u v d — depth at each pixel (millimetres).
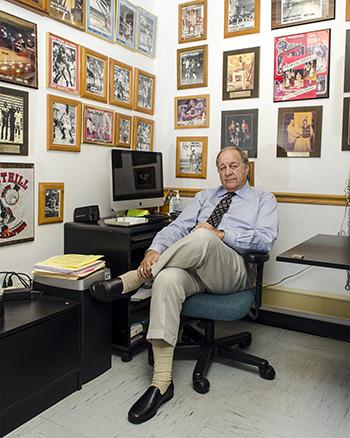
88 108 2332
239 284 1906
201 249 1720
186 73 2838
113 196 2256
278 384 1828
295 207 2525
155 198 2615
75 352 1739
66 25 2162
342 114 2352
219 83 2725
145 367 1979
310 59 2416
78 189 2314
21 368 1484
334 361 2074
